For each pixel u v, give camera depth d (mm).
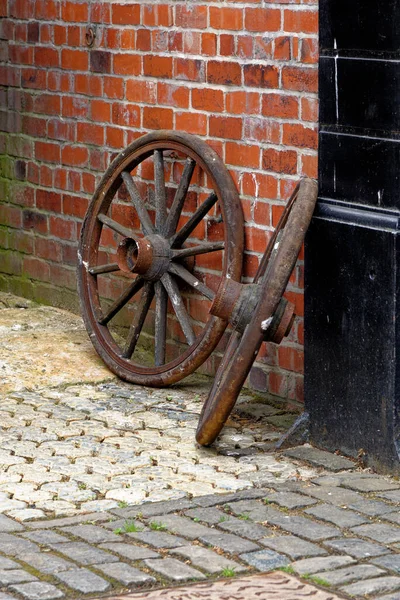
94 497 6219
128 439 7207
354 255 6727
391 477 6582
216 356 8398
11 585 5082
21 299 10406
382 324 6582
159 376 8188
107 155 9180
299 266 7562
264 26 7578
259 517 5926
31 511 5988
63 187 9750
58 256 9953
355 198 6727
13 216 10422
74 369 8562
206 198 8141
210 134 8125
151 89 8625
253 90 7727
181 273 8203
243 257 7902
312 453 6973
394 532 5730
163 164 8477
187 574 5223
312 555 5461
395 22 6371
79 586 5082
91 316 8789
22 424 7453
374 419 6699
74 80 9414
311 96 7316
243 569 5297
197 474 6609
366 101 6598
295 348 7723
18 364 8562
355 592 5051
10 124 10266
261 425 7555
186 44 8242
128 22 8758
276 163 7621
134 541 5613
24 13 9875
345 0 6684
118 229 8641
